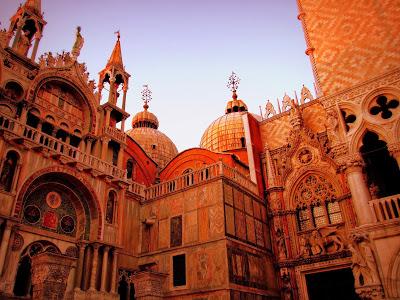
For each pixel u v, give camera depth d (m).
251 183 26.91
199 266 21.20
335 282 25.33
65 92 26.31
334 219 24.52
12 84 22.34
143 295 16.86
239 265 21.14
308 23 24.73
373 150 21.42
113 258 22.14
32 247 19.33
